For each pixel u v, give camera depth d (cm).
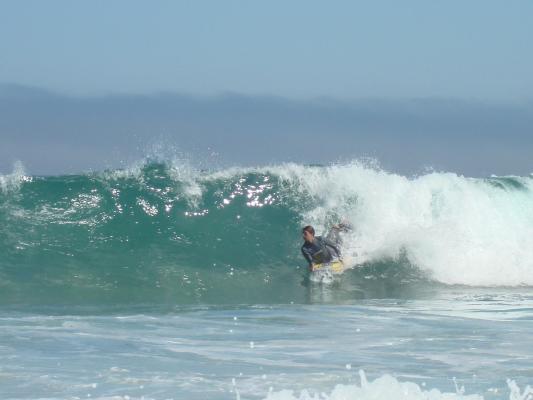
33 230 5959
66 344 3303
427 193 6712
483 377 2783
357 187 6650
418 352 3231
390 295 5466
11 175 6150
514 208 6775
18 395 2480
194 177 6488
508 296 5450
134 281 5631
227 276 5906
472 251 6341
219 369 2869
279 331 3725
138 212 6228
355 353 3200
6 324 3791
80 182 6269
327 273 5953
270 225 6425
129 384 2633
